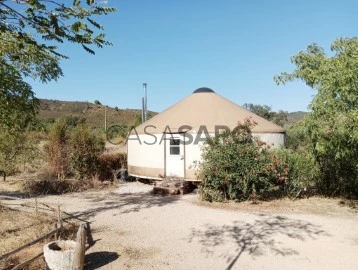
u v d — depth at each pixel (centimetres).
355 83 796
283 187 1184
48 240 714
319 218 924
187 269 593
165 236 776
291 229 823
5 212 941
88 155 1588
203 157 1172
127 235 784
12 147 1068
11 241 701
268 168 1098
